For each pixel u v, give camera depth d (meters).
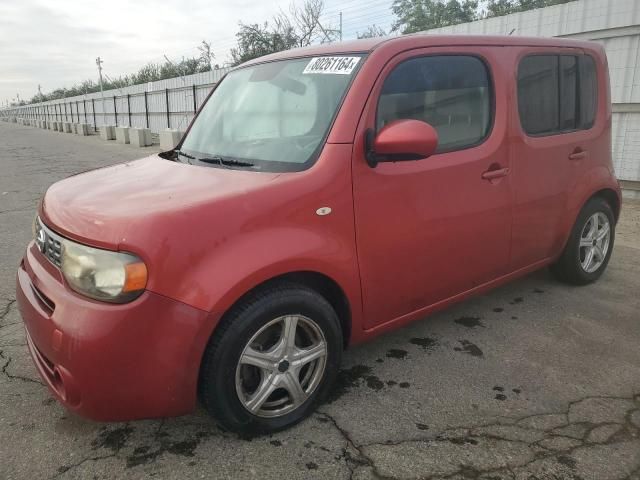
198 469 2.25
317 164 2.51
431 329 3.59
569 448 2.36
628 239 5.89
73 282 2.14
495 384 2.90
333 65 2.85
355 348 3.33
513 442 2.40
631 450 2.35
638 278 4.56
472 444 2.39
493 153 3.18
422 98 2.88
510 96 3.31
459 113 3.06
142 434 2.48
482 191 3.14
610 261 5.05
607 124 4.18
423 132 2.47
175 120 24.52
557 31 8.56
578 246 4.13
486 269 3.33
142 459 2.31
